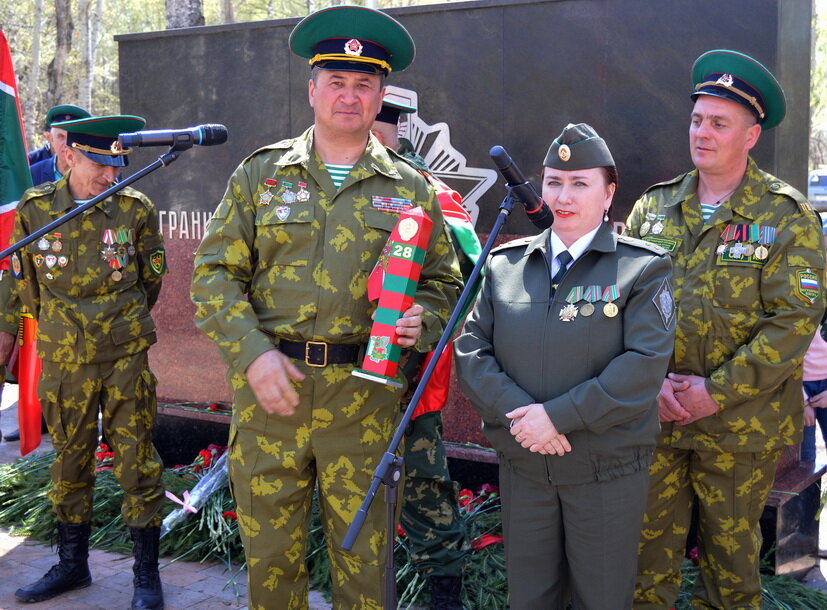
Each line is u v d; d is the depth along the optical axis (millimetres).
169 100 5094
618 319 2553
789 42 3648
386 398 2703
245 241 2680
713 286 3018
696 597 3236
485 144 4207
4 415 7039
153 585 3691
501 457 2729
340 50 2617
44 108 19359
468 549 3566
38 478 4957
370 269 2646
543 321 2594
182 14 7422
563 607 2752
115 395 3670
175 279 5125
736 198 3027
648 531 3141
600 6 3893
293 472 2656
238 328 2543
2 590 3820
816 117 22484
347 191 2666
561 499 2598
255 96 4840
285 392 2479
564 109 4012
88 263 3604
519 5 4066
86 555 3857
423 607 3615
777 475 3762
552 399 2535
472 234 3293
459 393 4328
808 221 2918
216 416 4930
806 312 2861
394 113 3562
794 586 3668
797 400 3070
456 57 4242
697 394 2947
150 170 3035
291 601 2744
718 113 2992
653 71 3807
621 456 2553
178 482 4766
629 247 2631
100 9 17344
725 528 3068
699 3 3684
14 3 22125
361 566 2658
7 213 4188
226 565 4098
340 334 2605
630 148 3883
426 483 3465
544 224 2541
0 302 3830
